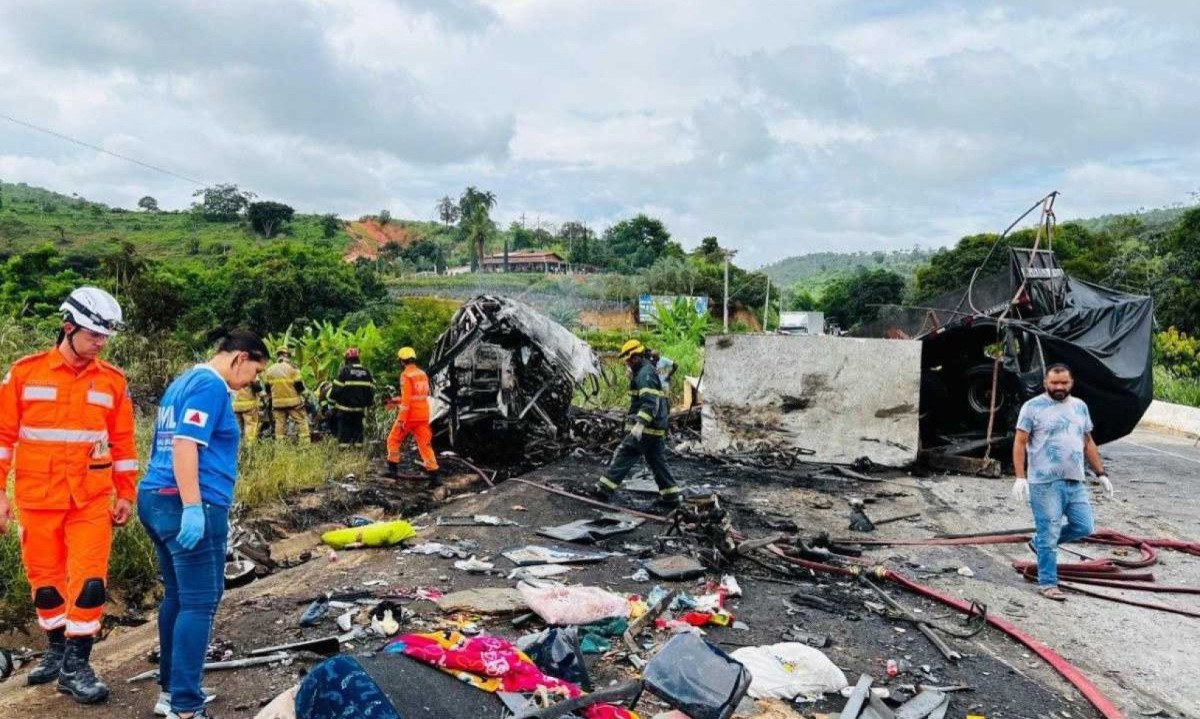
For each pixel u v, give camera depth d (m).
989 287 13.33
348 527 8.13
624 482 10.57
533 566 6.74
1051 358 11.87
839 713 4.21
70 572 4.26
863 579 6.66
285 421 11.50
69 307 4.20
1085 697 4.66
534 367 13.61
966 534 8.54
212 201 138.00
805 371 12.66
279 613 5.54
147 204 154.62
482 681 3.21
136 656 4.90
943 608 6.16
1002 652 5.31
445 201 151.50
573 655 3.90
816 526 8.76
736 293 73.56
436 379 12.52
